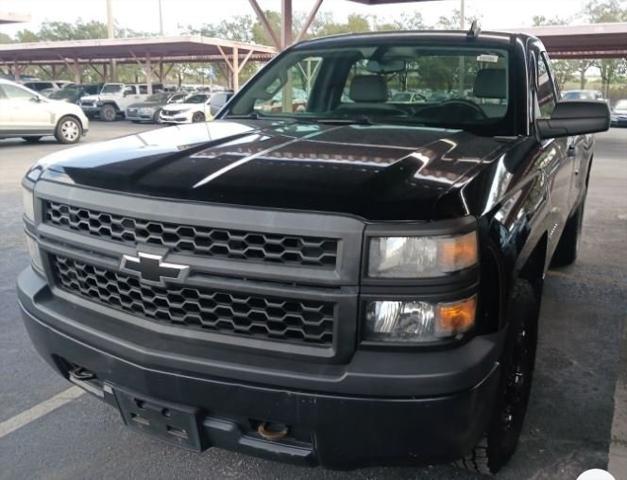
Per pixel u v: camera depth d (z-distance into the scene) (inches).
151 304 85.4
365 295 74.5
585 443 116.3
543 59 161.9
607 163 582.9
